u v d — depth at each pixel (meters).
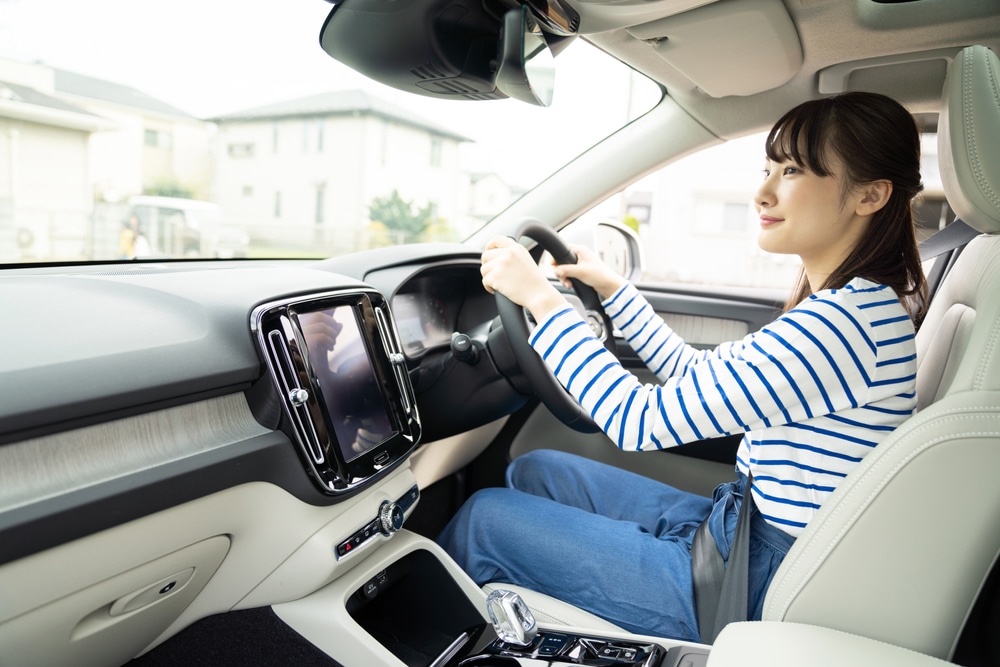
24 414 0.60
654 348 1.35
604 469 1.28
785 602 0.77
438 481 1.74
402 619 1.11
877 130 0.88
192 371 0.77
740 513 0.94
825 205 0.93
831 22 1.22
